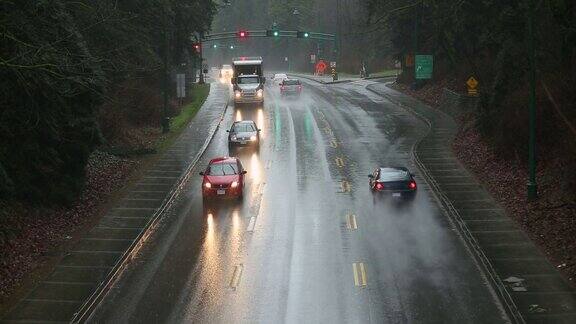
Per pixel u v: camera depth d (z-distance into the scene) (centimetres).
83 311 1794
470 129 4203
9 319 1744
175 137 4506
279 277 2044
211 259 2223
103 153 3650
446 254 2233
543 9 3091
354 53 13075
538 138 2956
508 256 2156
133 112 4812
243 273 2083
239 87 6141
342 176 3425
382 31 11381
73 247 2317
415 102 6100
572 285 1895
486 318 1709
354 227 2562
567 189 2517
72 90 2297
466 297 1856
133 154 3875
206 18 6712
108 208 2823
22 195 2434
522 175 2989
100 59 2419
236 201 2986
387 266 2127
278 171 3569
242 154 4019
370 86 8038
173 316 1761
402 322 1695
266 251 2298
